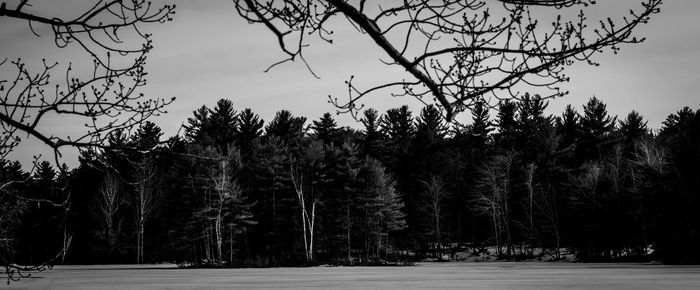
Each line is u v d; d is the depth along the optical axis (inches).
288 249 2549.2
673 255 1744.6
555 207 2367.1
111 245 2475.4
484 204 2659.9
